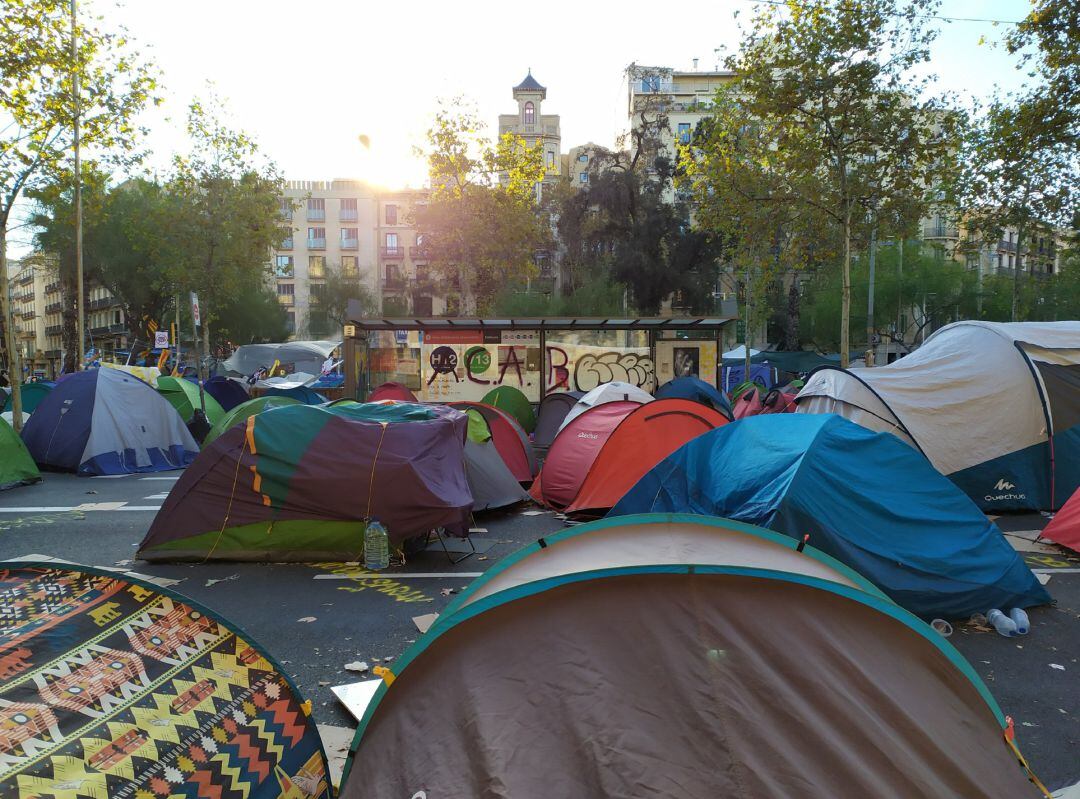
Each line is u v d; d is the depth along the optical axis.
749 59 17.11
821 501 5.56
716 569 2.86
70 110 15.34
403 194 74.94
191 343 51.81
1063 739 3.82
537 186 59.97
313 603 5.95
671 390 16.39
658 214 41.38
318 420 7.25
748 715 2.49
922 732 2.60
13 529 8.68
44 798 2.15
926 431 9.02
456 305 46.69
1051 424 9.14
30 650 2.54
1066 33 14.30
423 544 7.75
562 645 2.74
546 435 15.63
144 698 2.59
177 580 6.56
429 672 2.88
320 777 2.88
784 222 19.14
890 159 17.02
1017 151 15.88
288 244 75.75
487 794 2.34
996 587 5.52
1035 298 38.44
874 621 2.87
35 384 18.47
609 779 2.34
